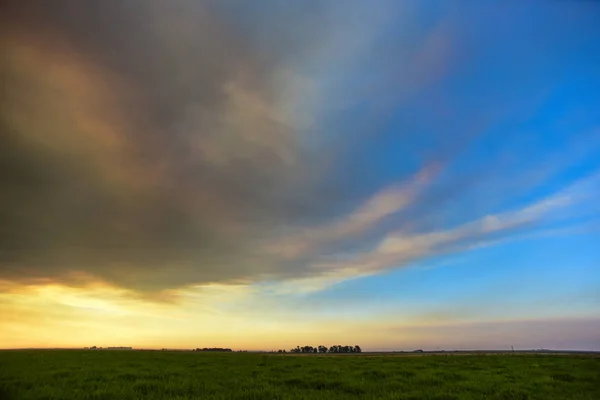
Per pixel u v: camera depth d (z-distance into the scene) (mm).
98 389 15312
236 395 14977
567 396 16172
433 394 15898
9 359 27469
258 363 29359
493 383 18688
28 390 15148
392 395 15570
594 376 21812
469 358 35625
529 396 15680
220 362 29734
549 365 27891
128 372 20766
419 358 36188
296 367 26141
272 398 14586
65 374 19797
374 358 36469
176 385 16781
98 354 36406
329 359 34812
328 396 15367
